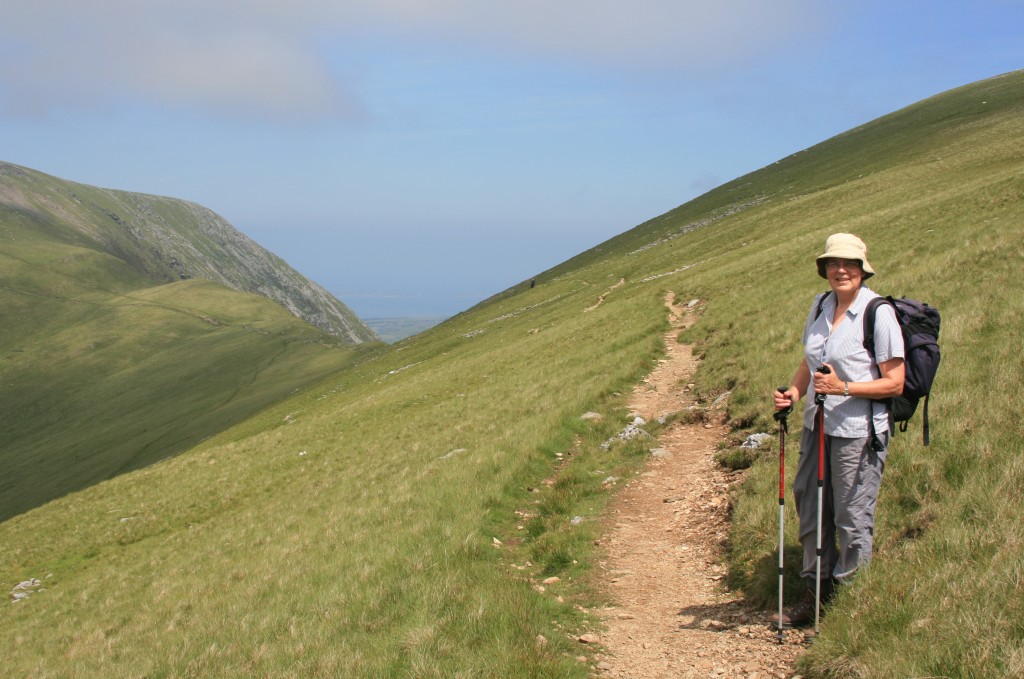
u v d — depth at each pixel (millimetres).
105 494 38844
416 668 7375
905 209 38812
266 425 76375
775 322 23219
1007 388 10219
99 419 170625
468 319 100062
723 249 68500
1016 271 16469
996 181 35719
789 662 6551
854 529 6867
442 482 15695
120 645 13523
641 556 10625
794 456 11664
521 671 6965
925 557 6926
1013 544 6402
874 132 118188
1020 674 4863
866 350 6738
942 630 5594
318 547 14852
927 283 18891
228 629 10938
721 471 13305
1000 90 102875
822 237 39875
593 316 46094
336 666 7973
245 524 24125
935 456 8945
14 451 160000
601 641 8023
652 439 16172
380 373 83312
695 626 7965
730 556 9641
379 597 9891
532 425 18781
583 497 13688
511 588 9328
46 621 19969
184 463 42188
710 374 20516
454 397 37188
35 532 33812
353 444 33656
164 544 26641
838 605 6730
